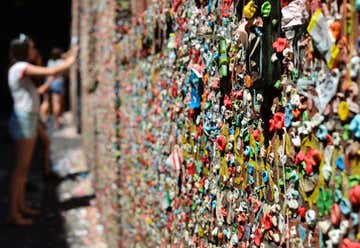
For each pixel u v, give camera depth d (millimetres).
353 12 1141
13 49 5730
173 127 2672
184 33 2439
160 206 2967
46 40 18156
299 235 1386
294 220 1414
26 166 6090
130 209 3963
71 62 5875
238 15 1767
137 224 3666
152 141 3160
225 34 1897
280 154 1480
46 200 7117
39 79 6094
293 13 1376
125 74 4176
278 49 1459
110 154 5016
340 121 1192
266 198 1589
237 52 1770
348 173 1164
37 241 5621
